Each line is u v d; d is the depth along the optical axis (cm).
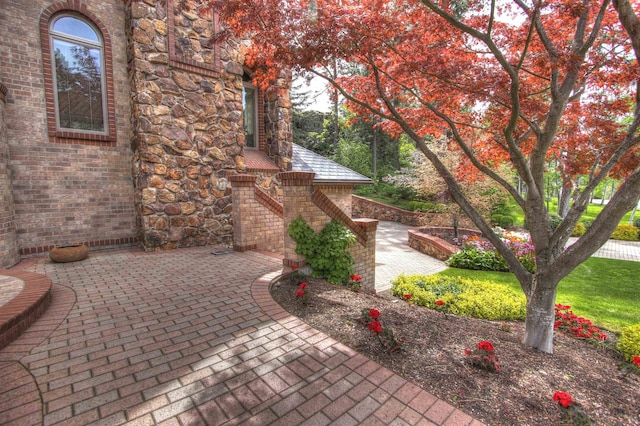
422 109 462
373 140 2627
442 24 346
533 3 273
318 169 1046
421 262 1009
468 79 357
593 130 405
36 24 583
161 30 659
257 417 199
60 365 249
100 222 671
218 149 759
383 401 218
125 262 573
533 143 449
